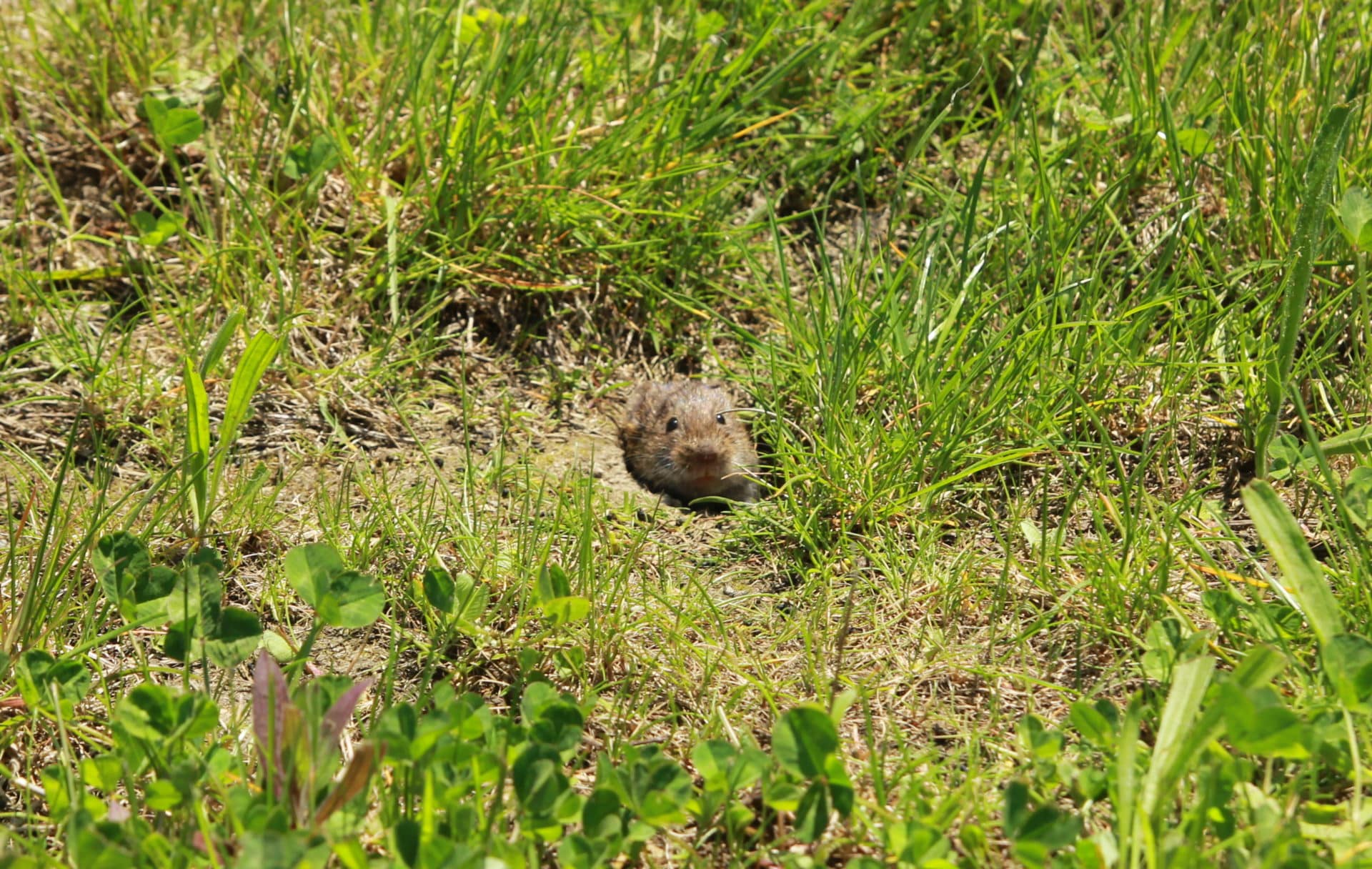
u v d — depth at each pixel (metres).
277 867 4.57
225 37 12.35
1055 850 5.34
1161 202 10.97
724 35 12.45
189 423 7.76
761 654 7.54
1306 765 5.88
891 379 9.41
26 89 11.76
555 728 5.93
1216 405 9.25
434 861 4.91
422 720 5.55
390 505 8.35
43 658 6.25
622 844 5.48
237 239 10.71
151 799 5.31
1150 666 6.52
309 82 11.20
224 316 10.36
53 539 7.97
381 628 7.69
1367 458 7.80
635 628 7.60
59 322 9.91
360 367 10.39
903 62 12.67
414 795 5.73
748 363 10.75
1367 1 11.12
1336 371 9.12
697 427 10.41
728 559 8.73
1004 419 8.96
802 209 12.41
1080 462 8.45
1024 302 9.95
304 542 8.44
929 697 7.10
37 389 9.71
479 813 5.47
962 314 9.85
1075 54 12.85
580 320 11.35
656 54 12.20
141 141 11.36
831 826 5.93
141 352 9.99
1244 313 9.43
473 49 11.66
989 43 12.43
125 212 11.32
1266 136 10.07
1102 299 9.75
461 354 10.73
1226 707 5.12
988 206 11.20
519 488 9.34
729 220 11.96
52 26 12.07
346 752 6.65
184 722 5.62
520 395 10.81
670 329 11.59
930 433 8.79
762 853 5.73
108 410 9.43
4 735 6.47
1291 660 6.18
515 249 11.20
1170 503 8.46
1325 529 8.03
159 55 11.98
